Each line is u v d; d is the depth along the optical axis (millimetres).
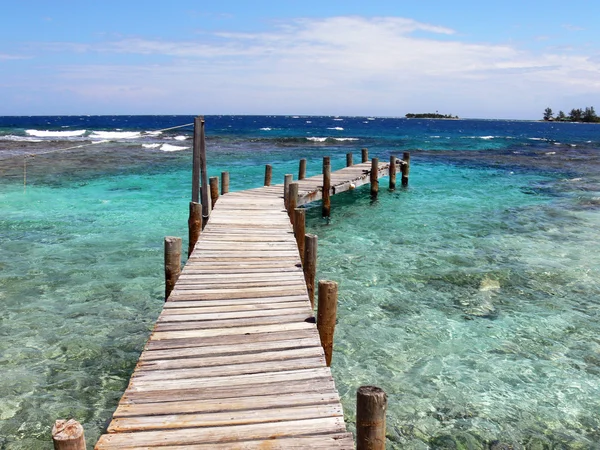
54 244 12852
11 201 18094
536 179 25938
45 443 5590
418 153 40312
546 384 6965
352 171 21250
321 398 4594
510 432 5949
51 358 7371
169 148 39594
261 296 7164
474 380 7039
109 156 33312
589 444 5750
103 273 10867
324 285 6141
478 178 26328
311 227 15523
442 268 11578
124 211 16875
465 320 8922
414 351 7828
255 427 4137
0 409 6145
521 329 8586
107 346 7770
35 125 85125
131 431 4059
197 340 5766
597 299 9836
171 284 7887
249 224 11500
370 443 3703
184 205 18031
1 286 9953
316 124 123062
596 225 15703
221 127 90250
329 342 6332
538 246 13367
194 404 4465
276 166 30016
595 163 33688
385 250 13016
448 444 5727
